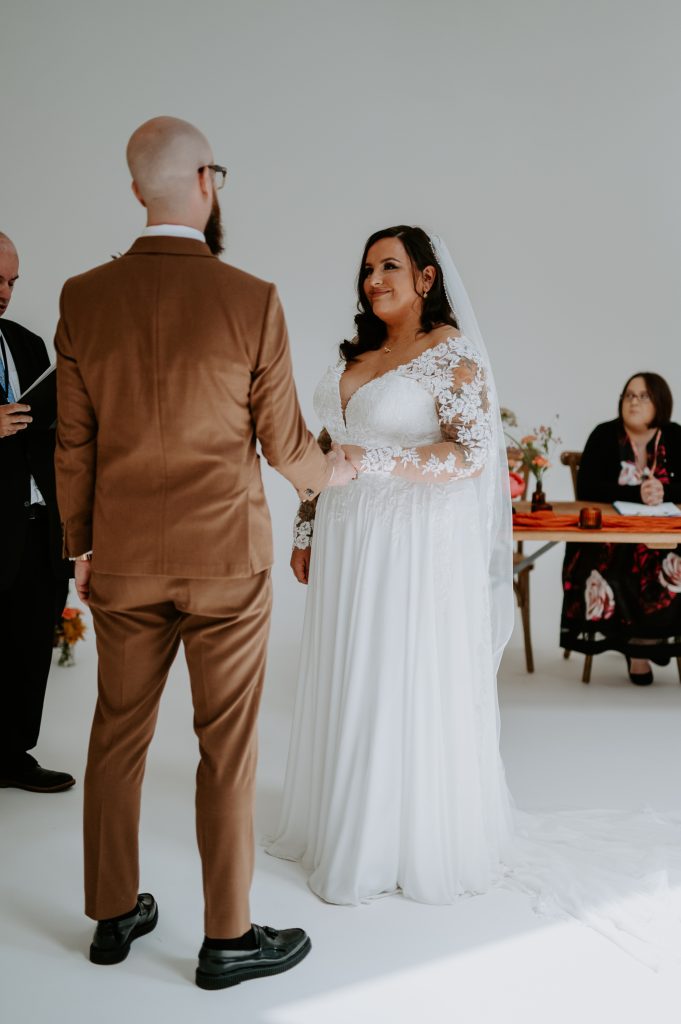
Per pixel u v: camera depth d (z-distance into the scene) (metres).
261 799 3.10
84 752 3.52
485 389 2.55
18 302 5.77
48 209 5.73
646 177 6.09
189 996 2.03
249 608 1.99
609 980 2.10
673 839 2.77
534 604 6.12
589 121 6.05
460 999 2.03
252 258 6.01
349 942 2.26
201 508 1.92
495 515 2.79
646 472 4.59
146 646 2.06
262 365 1.90
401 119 5.99
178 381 1.87
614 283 6.18
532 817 2.89
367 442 2.60
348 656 2.50
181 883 2.52
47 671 3.20
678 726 3.85
